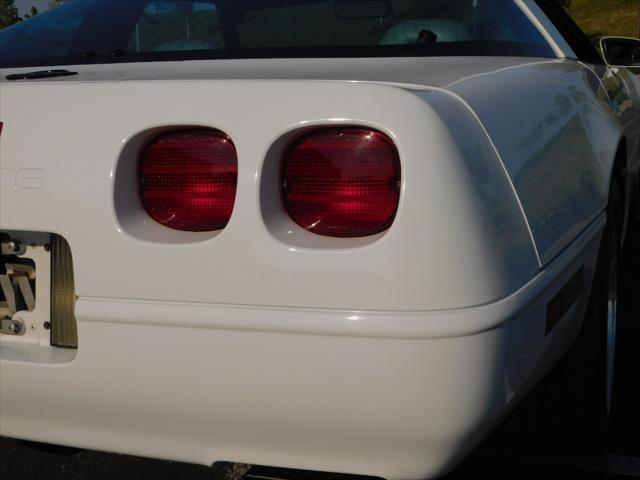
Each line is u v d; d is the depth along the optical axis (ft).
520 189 5.96
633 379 10.57
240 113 5.59
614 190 9.37
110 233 5.73
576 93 8.41
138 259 5.67
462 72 6.66
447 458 5.52
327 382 5.38
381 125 5.35
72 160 5.85
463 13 8.41
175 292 5.61
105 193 5.74
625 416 9.63
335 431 5.52
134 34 8.57
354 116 5.40
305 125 5.46
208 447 5.90
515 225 5.75
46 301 6.38
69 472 8.85
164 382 5.72
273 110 5.53
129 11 8.82
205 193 5.70
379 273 5.24
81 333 5.85
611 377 9.31
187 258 5.58
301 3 8.37
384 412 5.36
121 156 5.77
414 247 5.21
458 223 5.26
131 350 5.74
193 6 8.48
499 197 5.64
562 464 8.57
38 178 5.91
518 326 5.65
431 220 5.23
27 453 9.25
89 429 6.15
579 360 8.18
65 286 6.26
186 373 5.65
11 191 5.97
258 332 5.44
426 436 5.40
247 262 5.46
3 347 6.37
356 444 5.56
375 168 5.39
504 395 5.59
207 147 5.69
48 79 6.97
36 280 6.42
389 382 5.29
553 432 8.45
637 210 16.99
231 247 5.49
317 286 5.33
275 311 5.41
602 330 8.31
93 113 5.92
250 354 5.49
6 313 6.56
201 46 8.29
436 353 5.22
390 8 8.24
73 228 5.82
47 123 6.00
